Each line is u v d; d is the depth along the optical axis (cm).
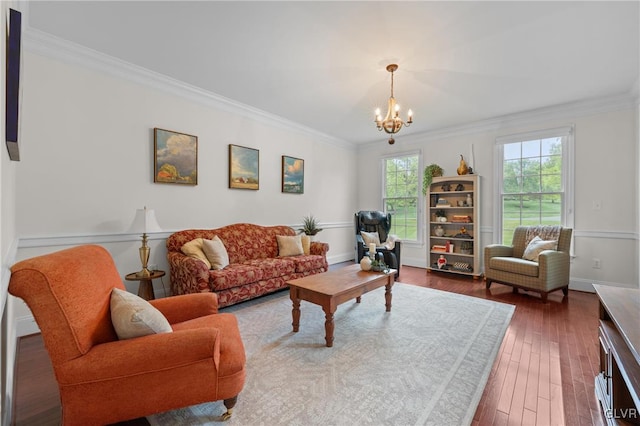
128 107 315
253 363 207
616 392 142
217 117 396
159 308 183
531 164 444
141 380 131
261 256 405
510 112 436
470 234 489
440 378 189
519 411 161
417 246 559
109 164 303
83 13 224
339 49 271
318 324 277
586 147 398
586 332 261
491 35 246
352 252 643
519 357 218
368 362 209
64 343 123
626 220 373
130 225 317
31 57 256
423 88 353
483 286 413
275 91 367
